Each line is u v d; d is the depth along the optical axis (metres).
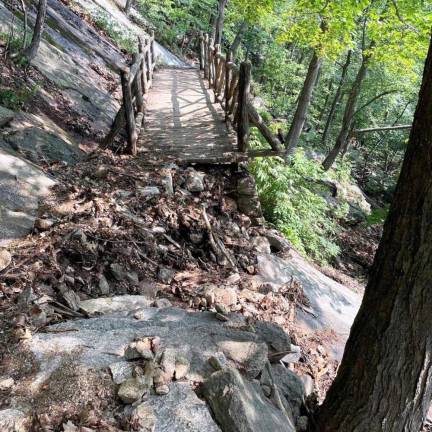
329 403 2.95
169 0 22.12
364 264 10.91
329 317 5.25
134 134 6.41
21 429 2.18
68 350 2.73
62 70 8.84
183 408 2.42
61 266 3.73
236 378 2.58
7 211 4.13
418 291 2.47
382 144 24.33
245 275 5.04
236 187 6.10
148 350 2.75
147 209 4.97
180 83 12.36
